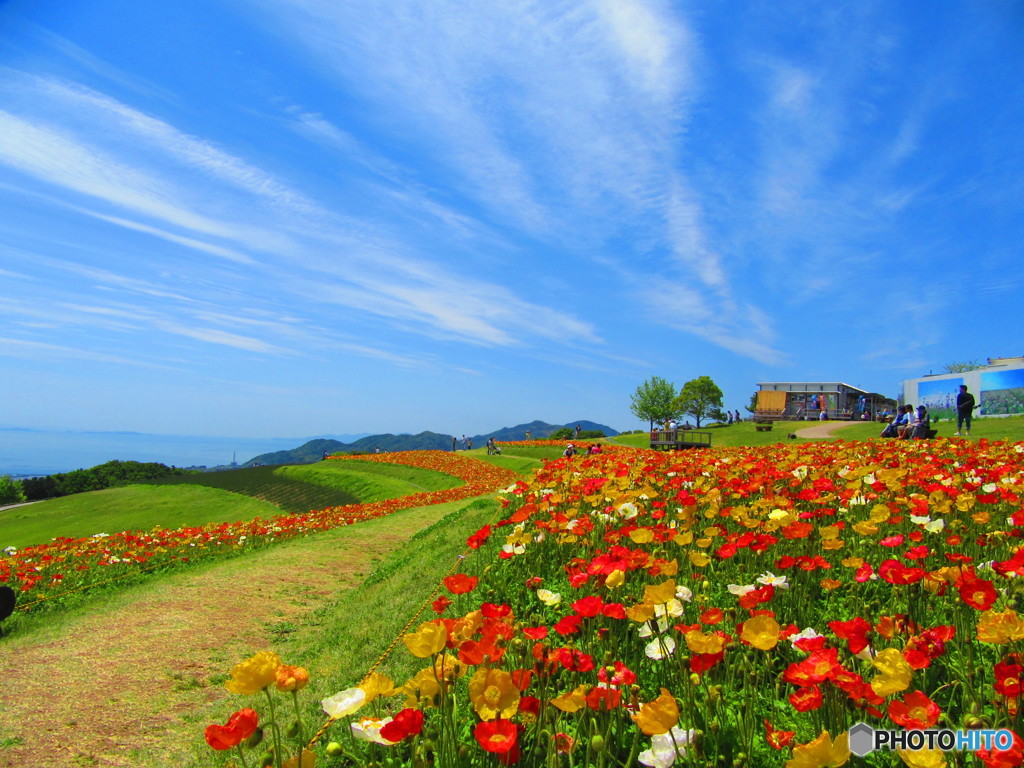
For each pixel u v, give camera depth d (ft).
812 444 48.14
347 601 25.18
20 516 117.80
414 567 26.66
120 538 41.52
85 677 18.70
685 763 8.04
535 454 153.07
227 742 6.68
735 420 212.02
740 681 10.04
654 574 12.61
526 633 9.62
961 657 10.16
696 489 21.53
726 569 14.98
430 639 7.56
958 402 67.67
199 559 37.45
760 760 8.44
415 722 7.28
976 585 8.87
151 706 16.76
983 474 20.98
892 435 64.44
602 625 11.64
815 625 12.35
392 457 142.61
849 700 8.18
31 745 14.83
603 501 20.08
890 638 9.45
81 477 178.29
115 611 25.21
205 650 20.81
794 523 13.38
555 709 9.02
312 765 7.10
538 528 18.93
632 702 8.45
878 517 14.51
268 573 30.83
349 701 7.59
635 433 183.93
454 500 64.64
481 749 8.70
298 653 19.48
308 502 106.22
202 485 132.67
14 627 24.38
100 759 14.17
